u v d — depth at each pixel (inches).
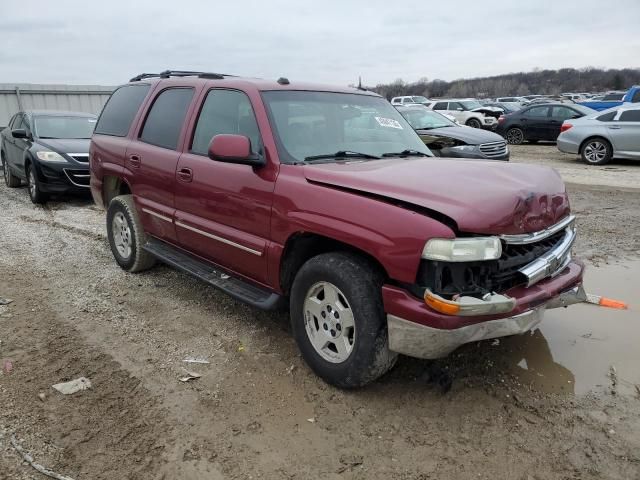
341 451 110.7
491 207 112.7
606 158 548.1
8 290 199.5
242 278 159.9
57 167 364.2
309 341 135.7
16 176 447.5
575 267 139.8
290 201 133.6
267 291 151.5
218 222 159.2
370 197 120.1
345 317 125.7
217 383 135.9
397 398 128.9
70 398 128.4
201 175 162.7
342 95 173.9
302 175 134.5
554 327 168.9
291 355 150.1
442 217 109.4
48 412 122.6
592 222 303.4
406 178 124.3
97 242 269.3
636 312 179.6
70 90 646.5
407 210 113.3
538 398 129.2
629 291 199.0
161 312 179.9
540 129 768.3
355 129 164.2
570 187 421.4
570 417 121.5
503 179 128.3
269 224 139.9
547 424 119.0
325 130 156.8
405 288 114.4
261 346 155.4
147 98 205.0
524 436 114.9
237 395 130.4
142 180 195.2
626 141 534.3
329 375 130.3
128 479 102.2
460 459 108.0
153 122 197.9
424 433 116.2
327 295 129.5
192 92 181.0
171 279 211.5
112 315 177.3
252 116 152.6
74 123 423.8
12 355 149.3
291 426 118.6
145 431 116.6
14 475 102.3
